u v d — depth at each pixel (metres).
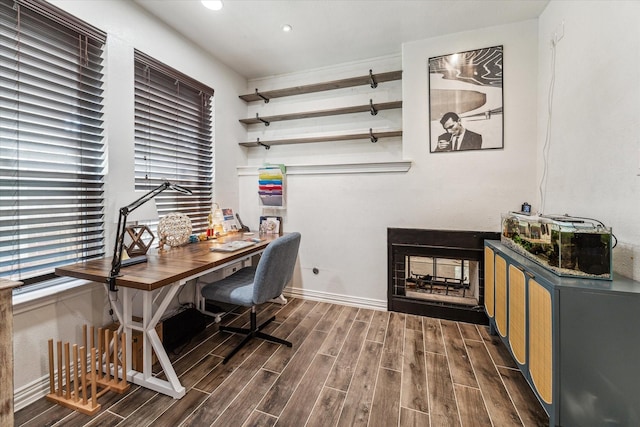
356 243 2.84
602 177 1.51
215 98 2.90
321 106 3.14
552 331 1.21
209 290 2.00
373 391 1.59
